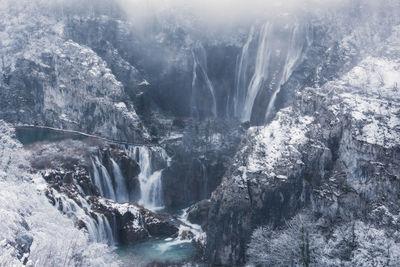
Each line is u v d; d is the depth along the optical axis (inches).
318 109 6318.9
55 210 5536.4
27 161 7096.5
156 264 5866.1
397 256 4564.5
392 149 5620.1
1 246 3499.0
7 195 4805.6
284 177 5920.3
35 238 4114.2
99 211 6589.6
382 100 6220.5
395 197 5442.9
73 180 7199.8
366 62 7052.2
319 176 5920.3
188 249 6333.7
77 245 4288.9
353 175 5753.0
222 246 5969.5
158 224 6776.6
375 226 5118.1
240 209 5959.6
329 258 4768.7
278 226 5777.6
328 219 5570.9
